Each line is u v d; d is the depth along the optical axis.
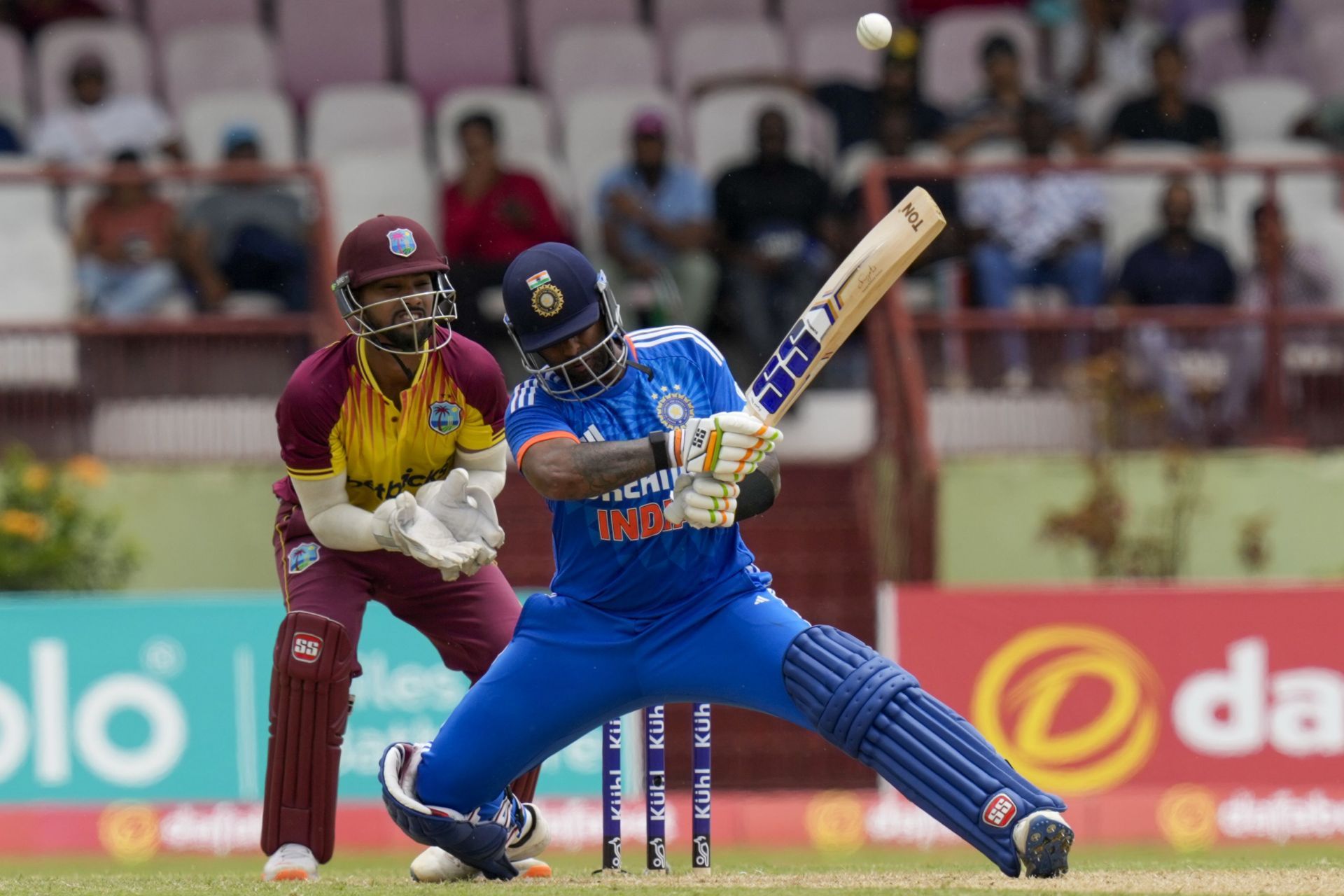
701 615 16.41
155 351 41.75
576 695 16.83
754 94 48.72
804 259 43.19
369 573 20.02
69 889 17.55
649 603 16.62
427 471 19.44
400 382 18.77
